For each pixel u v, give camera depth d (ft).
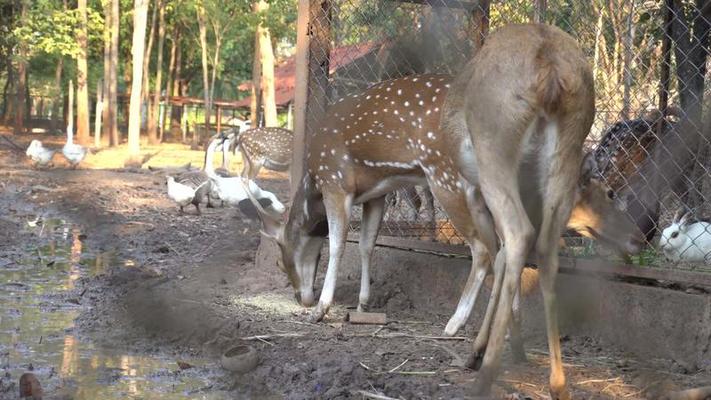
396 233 27.66
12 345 21.25
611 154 25.68
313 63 28.17
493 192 16.26
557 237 16.06
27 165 75.25
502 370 18.78
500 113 16.12
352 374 18.44
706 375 18.60
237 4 98.78
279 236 24.94
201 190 46.80
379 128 21.84
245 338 21.39
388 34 28.81
